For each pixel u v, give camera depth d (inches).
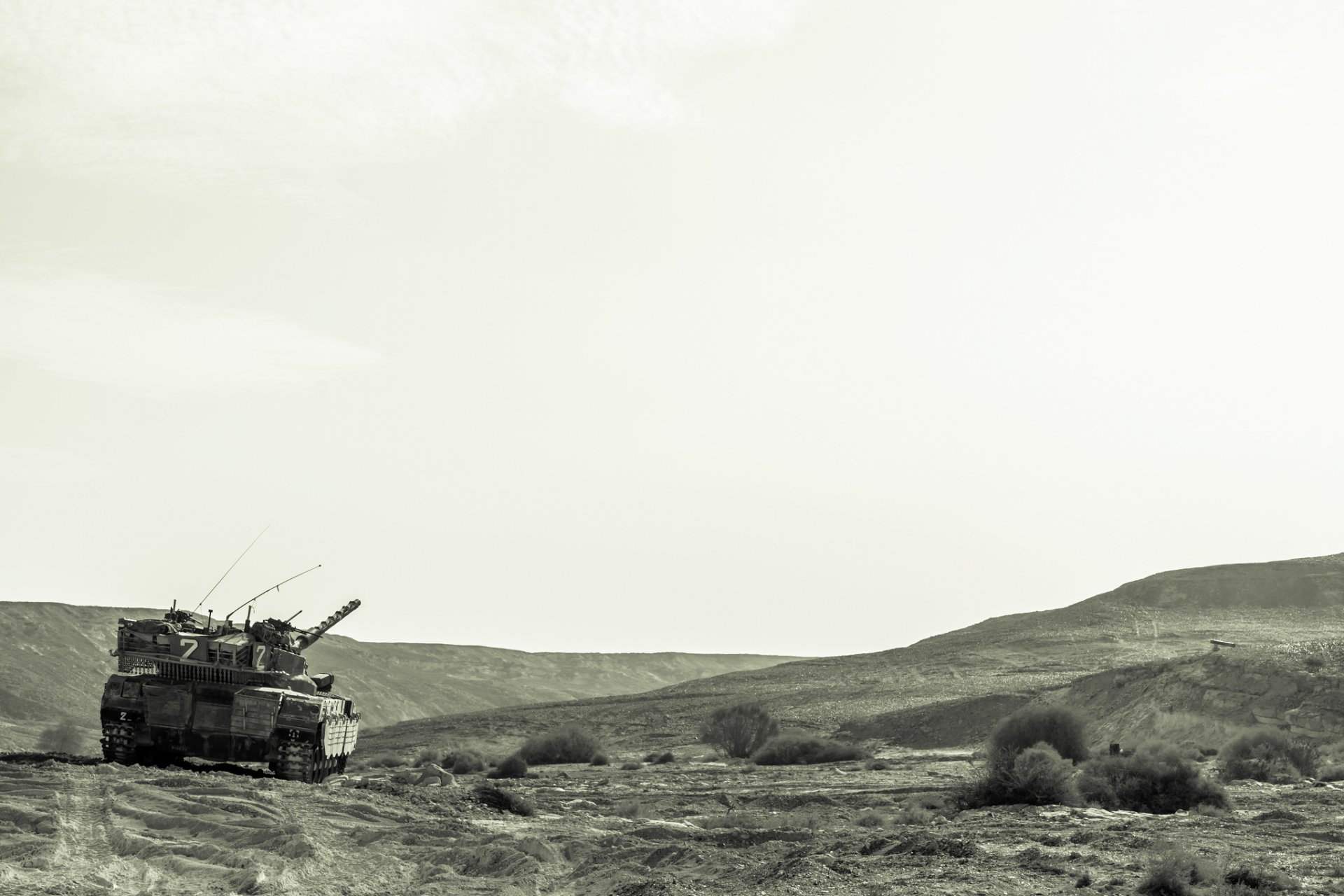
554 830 1207.6
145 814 1087.0
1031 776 1489.9
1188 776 1472.7
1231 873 828.6
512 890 807.1
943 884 805.9
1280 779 1959.9
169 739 1625.2
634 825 1298.0
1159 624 6343.5
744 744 3435.0
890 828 1258.6
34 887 755.4
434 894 797.2
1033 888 793.6
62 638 6072.8
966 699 3993.6
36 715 4958.2
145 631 1636.3
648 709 5073.8
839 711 4537.4
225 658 1631.4
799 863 874.8
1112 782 1525.6
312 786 1481.3
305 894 781.9
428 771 1990.7
